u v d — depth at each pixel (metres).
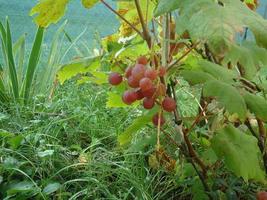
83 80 0.87
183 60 0.77
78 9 2.25
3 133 1.14
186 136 0.76
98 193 0.97
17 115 1.35
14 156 1.09
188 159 0.79
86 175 1.03
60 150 1.14
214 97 0.64
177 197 1.01
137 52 0.79
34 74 1.58
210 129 0.79
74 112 1.35
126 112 1.36
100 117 1.34
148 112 0.73
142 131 1.14
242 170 0.71
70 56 1.92
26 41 2.06
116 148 1.15
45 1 0.71
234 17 0.47
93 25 2.19
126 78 0.66
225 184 0.83
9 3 2.26
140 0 0.76
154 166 0.96
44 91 1.60
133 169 1.05
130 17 0.87
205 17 0.47
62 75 0.84
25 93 1.54
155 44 0.71
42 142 1.13
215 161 0.84
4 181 1.02
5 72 1.58
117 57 0.78
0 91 1.51
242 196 0.87
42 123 1.31
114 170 1.03
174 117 0.74
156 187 1.03
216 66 0.70
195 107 1.30
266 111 0.66
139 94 0.62
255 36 0.47
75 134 1.27
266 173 0.84
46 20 0.73
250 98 0.67
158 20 0.80
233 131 0.75
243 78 0.72
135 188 1.00
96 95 1.46
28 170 1.04
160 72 0.61
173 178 0.99
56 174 1.00
